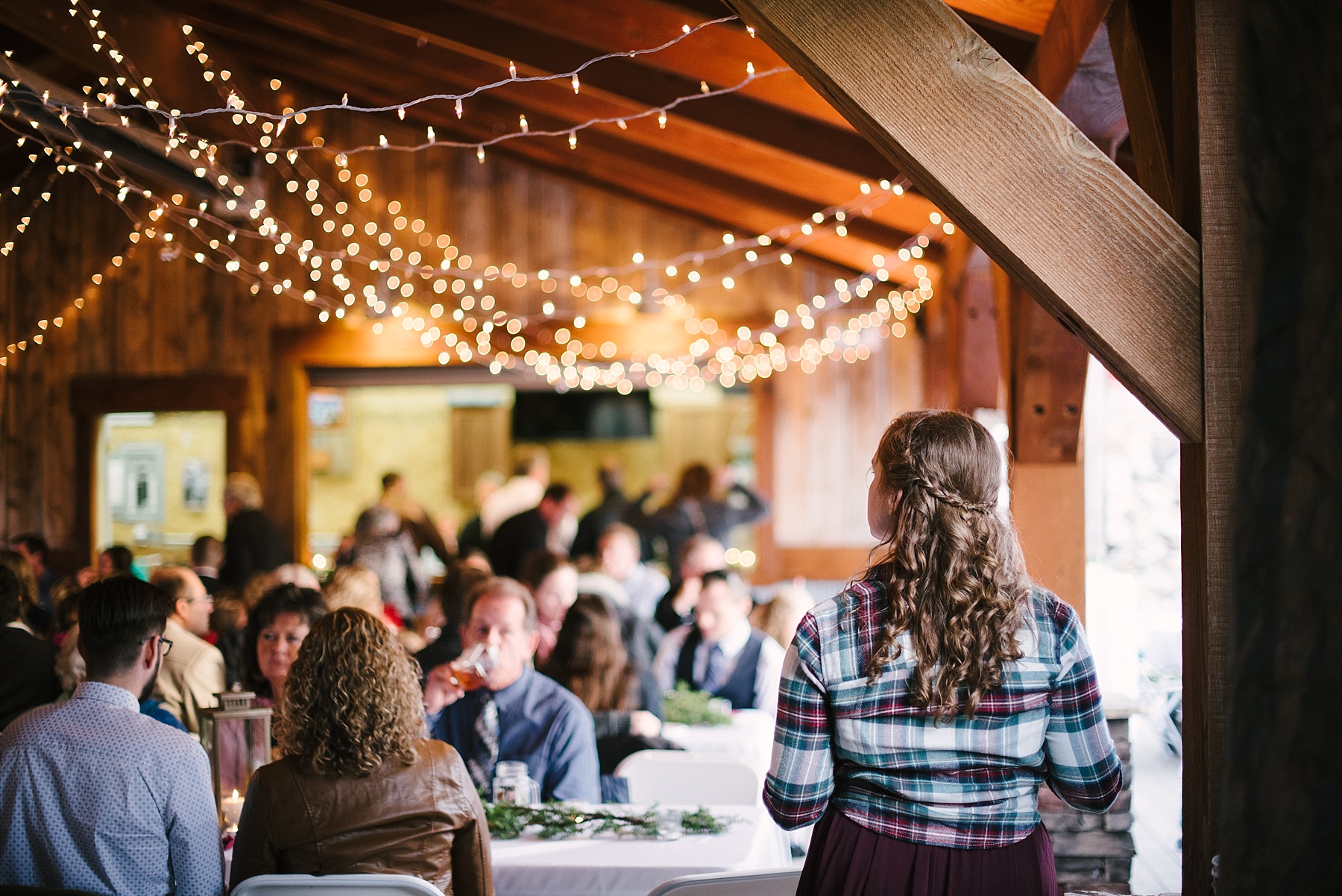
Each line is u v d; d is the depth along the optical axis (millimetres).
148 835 2045
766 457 8750
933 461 1565
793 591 5414
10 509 8930
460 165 8750
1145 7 2100
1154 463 7277
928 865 1474
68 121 4391
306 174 8609
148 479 9875
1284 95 1079
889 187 4488
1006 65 1665
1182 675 1780
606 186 8016
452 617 4320
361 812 2070
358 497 11484
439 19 4738
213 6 5602
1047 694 1514
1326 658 1026
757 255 8586
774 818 1557
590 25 4125
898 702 1497
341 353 8789
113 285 8938
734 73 4094
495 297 8773
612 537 6551
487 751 3141
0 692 3475
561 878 2486
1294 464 1058
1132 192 1662
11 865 2033
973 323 5086
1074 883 3512
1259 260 1091
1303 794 1037
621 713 3758
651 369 8727
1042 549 3803
